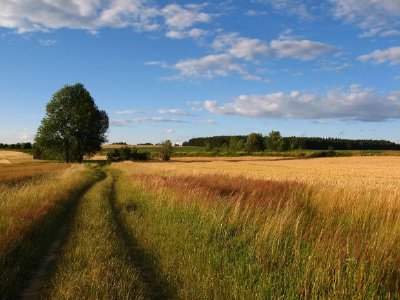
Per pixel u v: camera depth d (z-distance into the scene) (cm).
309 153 11562
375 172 4253
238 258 831
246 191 1736
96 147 8931
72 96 8619
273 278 711
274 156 12025
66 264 845
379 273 653
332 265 698
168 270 823
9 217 1180
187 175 2889
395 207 1077
